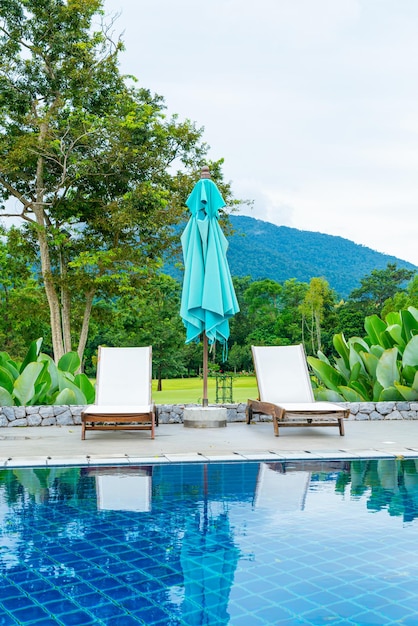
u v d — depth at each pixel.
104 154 24.73
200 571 3.29
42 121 23.52
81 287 25.73
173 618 2.71
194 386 56.34
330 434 8.80
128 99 24.98
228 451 7.08
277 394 9.70
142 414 8.25
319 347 69.81
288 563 3.41
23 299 32.69
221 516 4.40
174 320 47.97
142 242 26.97
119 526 4.16
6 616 2.74
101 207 26.77
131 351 9.93
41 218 25.86
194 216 10.04
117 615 2.75
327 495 5.07
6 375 10.78
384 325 13.11
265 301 82.00
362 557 3.50
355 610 2.78
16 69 24.28
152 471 6.10
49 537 3.91
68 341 26.62
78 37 24.38
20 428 9.80
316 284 73.00
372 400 12.20
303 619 2.69
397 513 4.48
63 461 6.37
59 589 3.05
